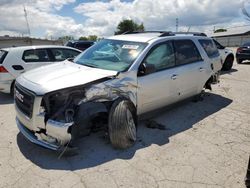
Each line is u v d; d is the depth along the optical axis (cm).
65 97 363
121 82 413
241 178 341
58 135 355
